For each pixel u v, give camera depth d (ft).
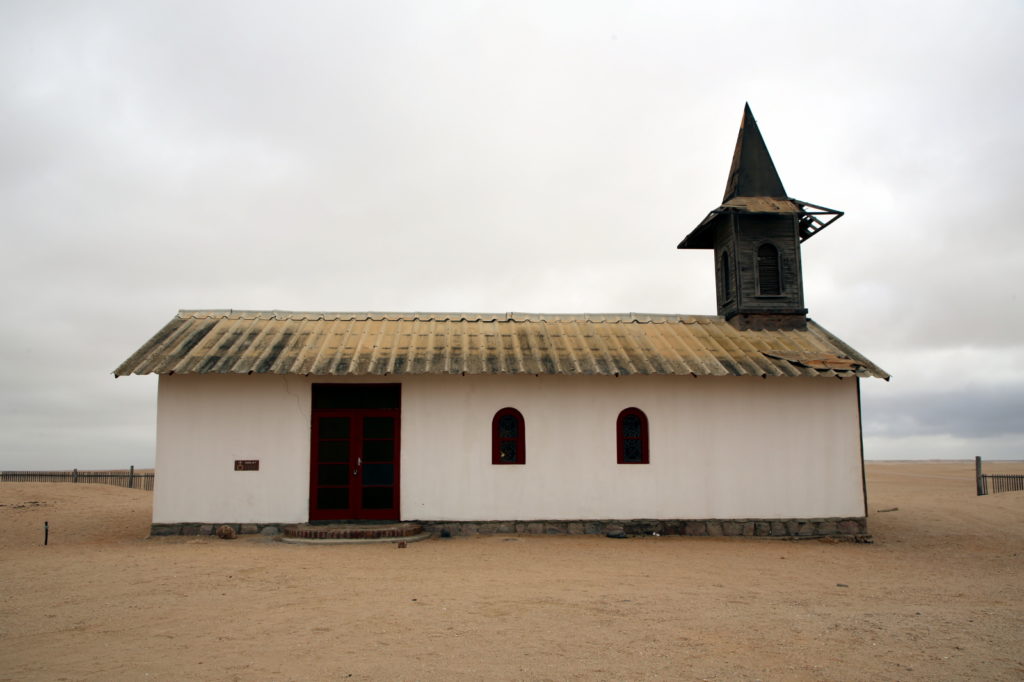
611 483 59.82
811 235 76.18
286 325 64.85
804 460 61.62
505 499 58.95
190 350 58.80
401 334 63.87
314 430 58.85
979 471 108.27
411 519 58.18
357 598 34.22
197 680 22.62
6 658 24.97
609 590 36.78
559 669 23.84
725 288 73.26
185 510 57.06
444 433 59.26
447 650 25.84
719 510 60.44
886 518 77.20
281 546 51.60
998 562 50.34
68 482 106.11
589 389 60.70
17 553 48.47
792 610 33.01
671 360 61.21
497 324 67.46
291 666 23.99
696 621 30.45
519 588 36.91
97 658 24.91
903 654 26.08
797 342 66.90
